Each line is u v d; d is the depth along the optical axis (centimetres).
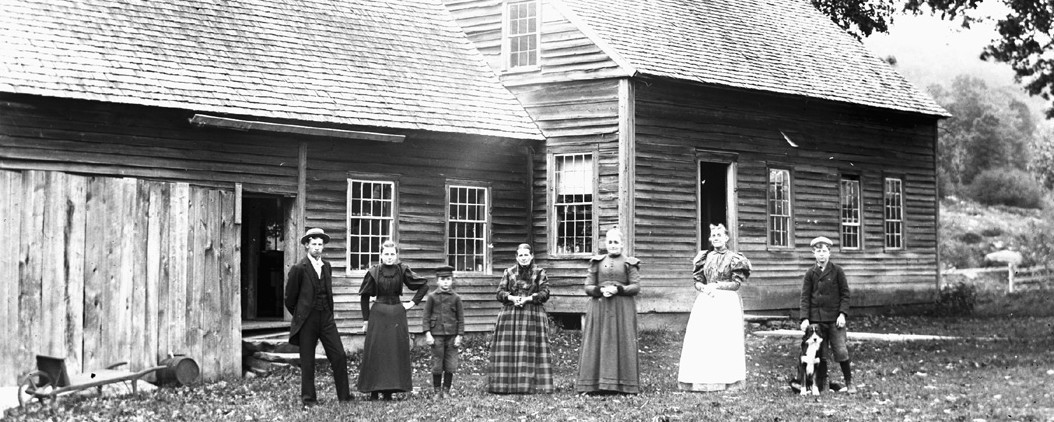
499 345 1405
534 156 2353
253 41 2064
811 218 2700
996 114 7269
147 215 1516
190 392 1433
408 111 2106
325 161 2027
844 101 2692
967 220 5844
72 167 1734
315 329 1338
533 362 1397
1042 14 2286
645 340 2152
